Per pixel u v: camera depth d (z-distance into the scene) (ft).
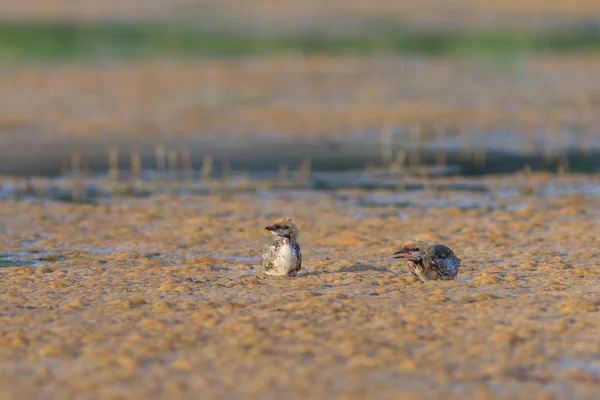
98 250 49.24
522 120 98.22
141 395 27.45
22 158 80.79
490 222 55.11
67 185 69.56
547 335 32.48
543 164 77.25
